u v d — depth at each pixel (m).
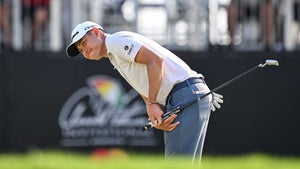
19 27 41.19
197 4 41.28
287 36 41.91
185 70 21.53
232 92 40.31
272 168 20.55
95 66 39.59
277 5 41.84
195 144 21.53
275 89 40.47
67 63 39.62
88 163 20.19
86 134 39.53
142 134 39.41
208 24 41.19
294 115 40.56
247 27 41.72
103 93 39.56
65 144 39.66
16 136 39.62
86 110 39.66
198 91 21.41
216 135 40.31
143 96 22.44
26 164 21.02
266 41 41.69
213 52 39.97
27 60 39.66
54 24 41.31
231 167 20.06
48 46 41.34
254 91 40.38
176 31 41.62
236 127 40.38
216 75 40.03
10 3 41.19
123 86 39.47
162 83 21.42
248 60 40.12
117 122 39.50
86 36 21.52
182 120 21.31
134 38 21.23
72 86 39.62
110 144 39.50
